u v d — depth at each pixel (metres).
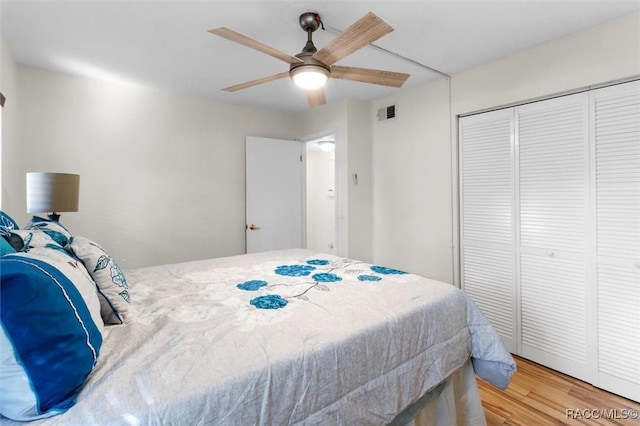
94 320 1.01
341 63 2.65
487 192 2.74
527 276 2.51
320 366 1.09
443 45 2.35
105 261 1.31
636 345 2.00
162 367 0.95
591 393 2.11
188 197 3.47
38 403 0.74
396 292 1.69
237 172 3.83
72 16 1.91
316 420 1.06
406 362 1.38
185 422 0.81
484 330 1.72
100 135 2.94
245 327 1.24
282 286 1.79
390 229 3.56
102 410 0.77
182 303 1.51
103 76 2.84
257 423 0.93
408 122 3.33
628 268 2.02
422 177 3.22
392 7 1.85
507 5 1.85
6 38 2.16
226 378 0.92
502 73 2.56
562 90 2.24
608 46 2.04
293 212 4.20
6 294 0.73
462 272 2.96
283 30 2.07
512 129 2.56
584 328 2.22
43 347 0.76
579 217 2.22
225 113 3.72
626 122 2.01
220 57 2.48
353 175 3.58
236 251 3.84
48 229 1.47
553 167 2.34
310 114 4.06
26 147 2.61
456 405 1.72
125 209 3.09
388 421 1.26
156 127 3.25
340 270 2.16
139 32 2.10
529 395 2.10
